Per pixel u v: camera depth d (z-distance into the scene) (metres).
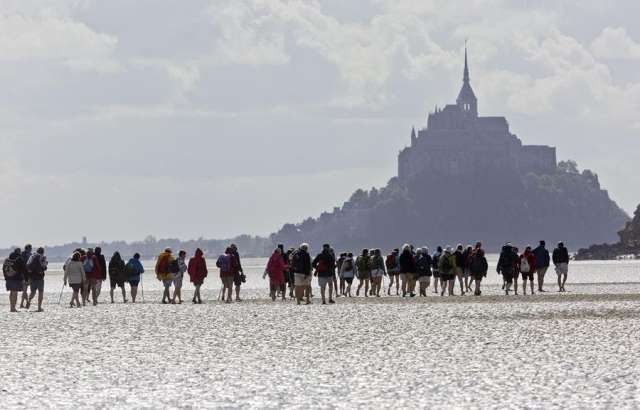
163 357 117.25
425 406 82.25
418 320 164.25
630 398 84.38
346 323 160.00
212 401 86.00
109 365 110.31
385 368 105.38
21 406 83.81
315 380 97.50
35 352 123.62
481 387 91.56
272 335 142.00
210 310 195.88
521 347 122.25
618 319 161.75
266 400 86.25
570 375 97.88
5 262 197.75
